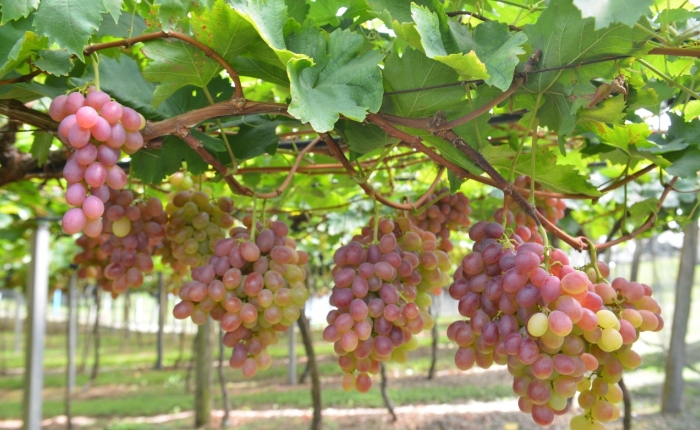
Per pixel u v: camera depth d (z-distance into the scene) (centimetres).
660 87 92
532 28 69
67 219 59
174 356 945
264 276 79
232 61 71
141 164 92
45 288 278
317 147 118
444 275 87
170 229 91
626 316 67
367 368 78
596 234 249
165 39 69
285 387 579
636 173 90
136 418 478
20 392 678
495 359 67
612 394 68
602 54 69
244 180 131
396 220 89
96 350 662
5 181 121
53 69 68
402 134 72
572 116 72
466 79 66
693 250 362
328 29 96
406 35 64
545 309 60
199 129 102
